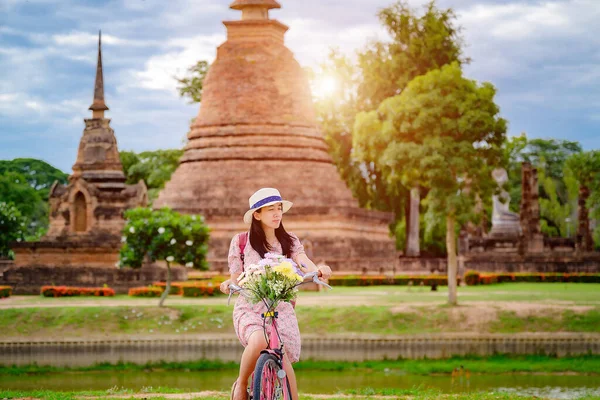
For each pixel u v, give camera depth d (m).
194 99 99.38
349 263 72.06
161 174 108.62
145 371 38.34
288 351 11.84
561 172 141.50
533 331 40.81
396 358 39.38
